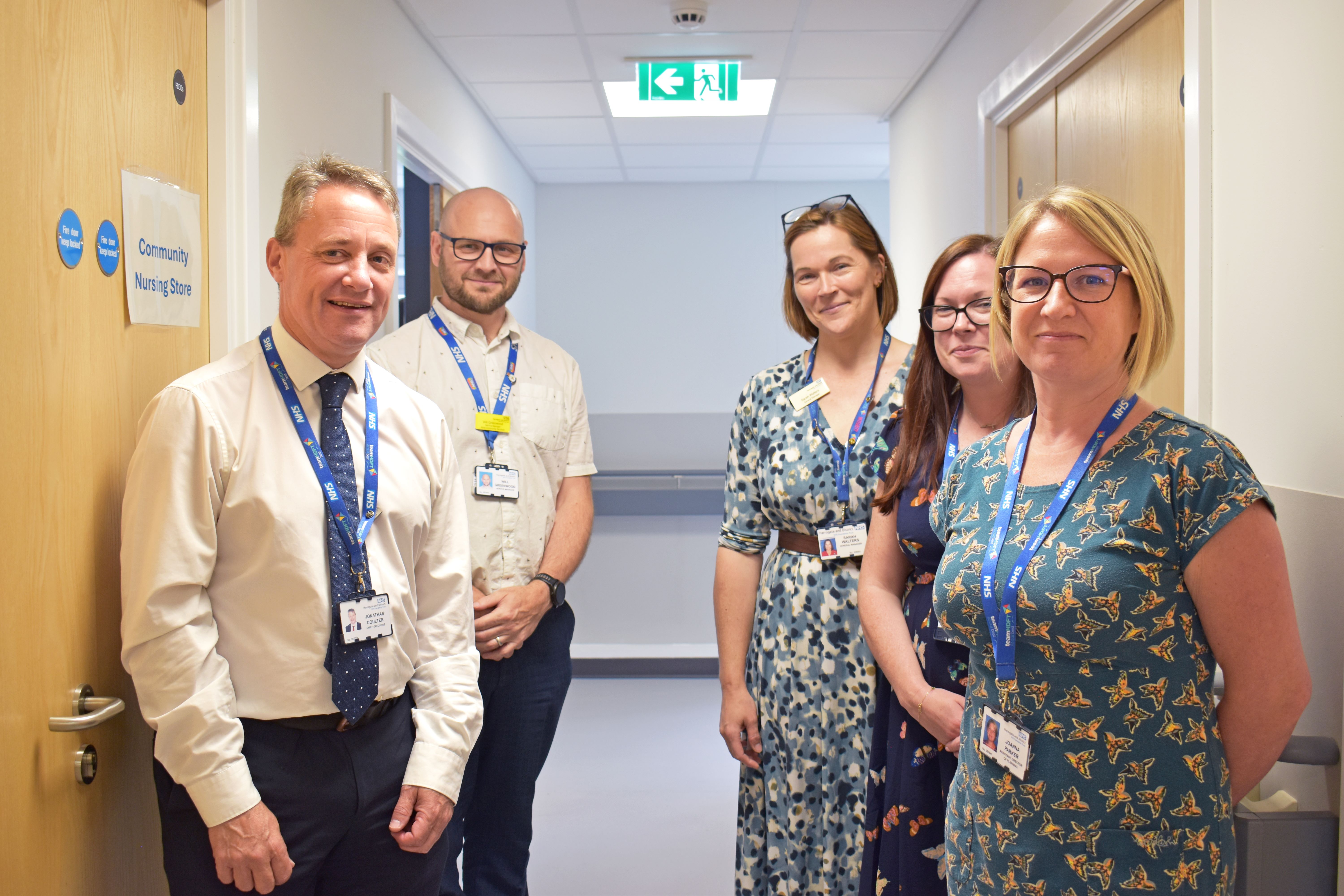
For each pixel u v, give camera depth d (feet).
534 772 6.86
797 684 5.71
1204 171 6.29
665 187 21.80
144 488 4.15
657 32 12.39
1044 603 3.43
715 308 21.86
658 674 15.15
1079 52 8.70
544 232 21.94
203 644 4.09
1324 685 4.99
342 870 4.50
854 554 5.65
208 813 3.97
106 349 4.94
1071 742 3.42
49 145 4.43
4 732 4.09
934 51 13.33
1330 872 4.80
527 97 15.28
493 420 6.61
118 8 5.12
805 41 12.89
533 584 6.63
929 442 5.22
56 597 4.46
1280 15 5.49
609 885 8.52
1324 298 5.10
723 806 10.26
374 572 4.54
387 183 4.75
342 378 4.70
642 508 15.75
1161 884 3.31
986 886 3.66
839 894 5.60
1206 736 3.35
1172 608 3.31
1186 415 6.54
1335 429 5.00
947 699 4.76
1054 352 3.51
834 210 5.96
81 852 4.70
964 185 12.38
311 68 8.48
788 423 6.03
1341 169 4.96
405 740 4.68
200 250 6.17
